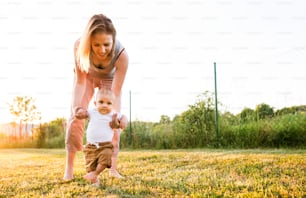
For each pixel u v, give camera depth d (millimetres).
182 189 2820
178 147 7957
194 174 3537
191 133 7969
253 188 2803
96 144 2939
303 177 3166
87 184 3111
